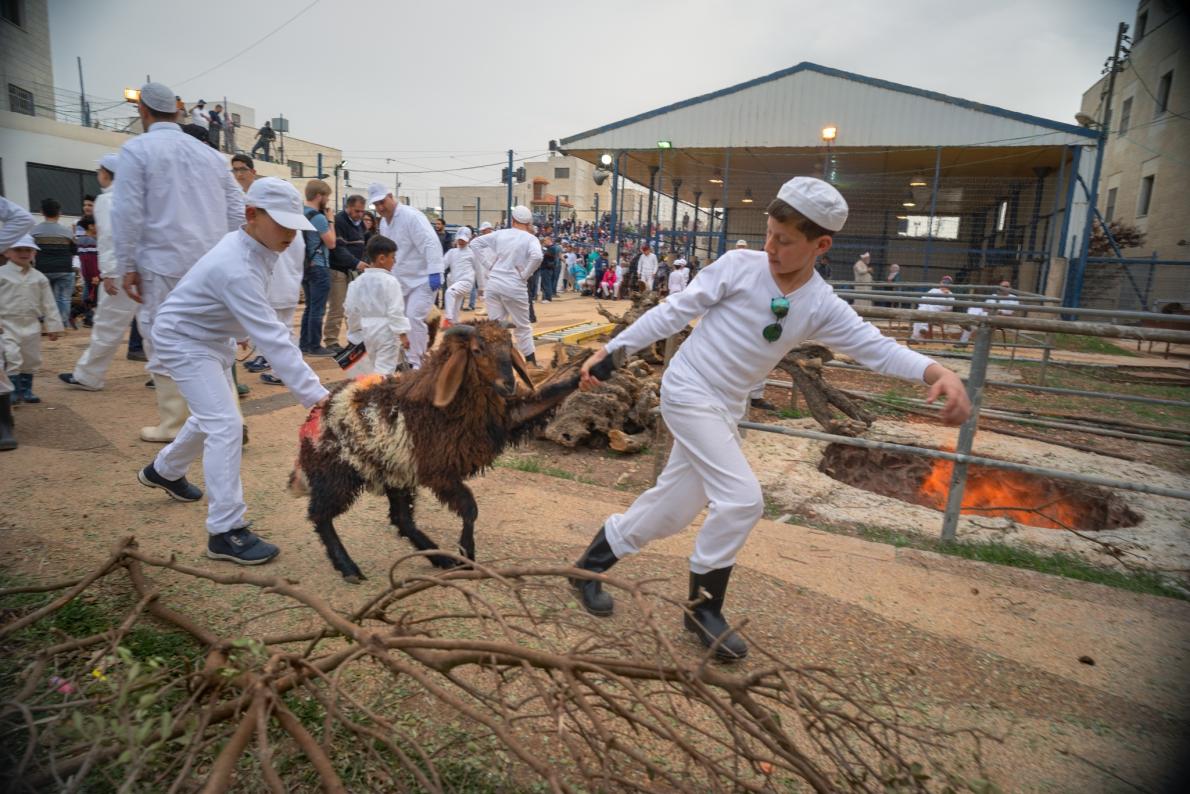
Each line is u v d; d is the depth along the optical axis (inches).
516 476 243.1
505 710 88.3
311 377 162.6
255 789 98.5
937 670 140.2
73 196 812.6
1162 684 139.5
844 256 1151.6
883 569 183.3
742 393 137.6
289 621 142.6
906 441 305.6
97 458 228.4
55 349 408.8
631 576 173.0
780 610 159.2
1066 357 613.6
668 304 137.3
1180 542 215.0
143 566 161.5
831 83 940.6
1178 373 531.2
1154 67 1028.5
